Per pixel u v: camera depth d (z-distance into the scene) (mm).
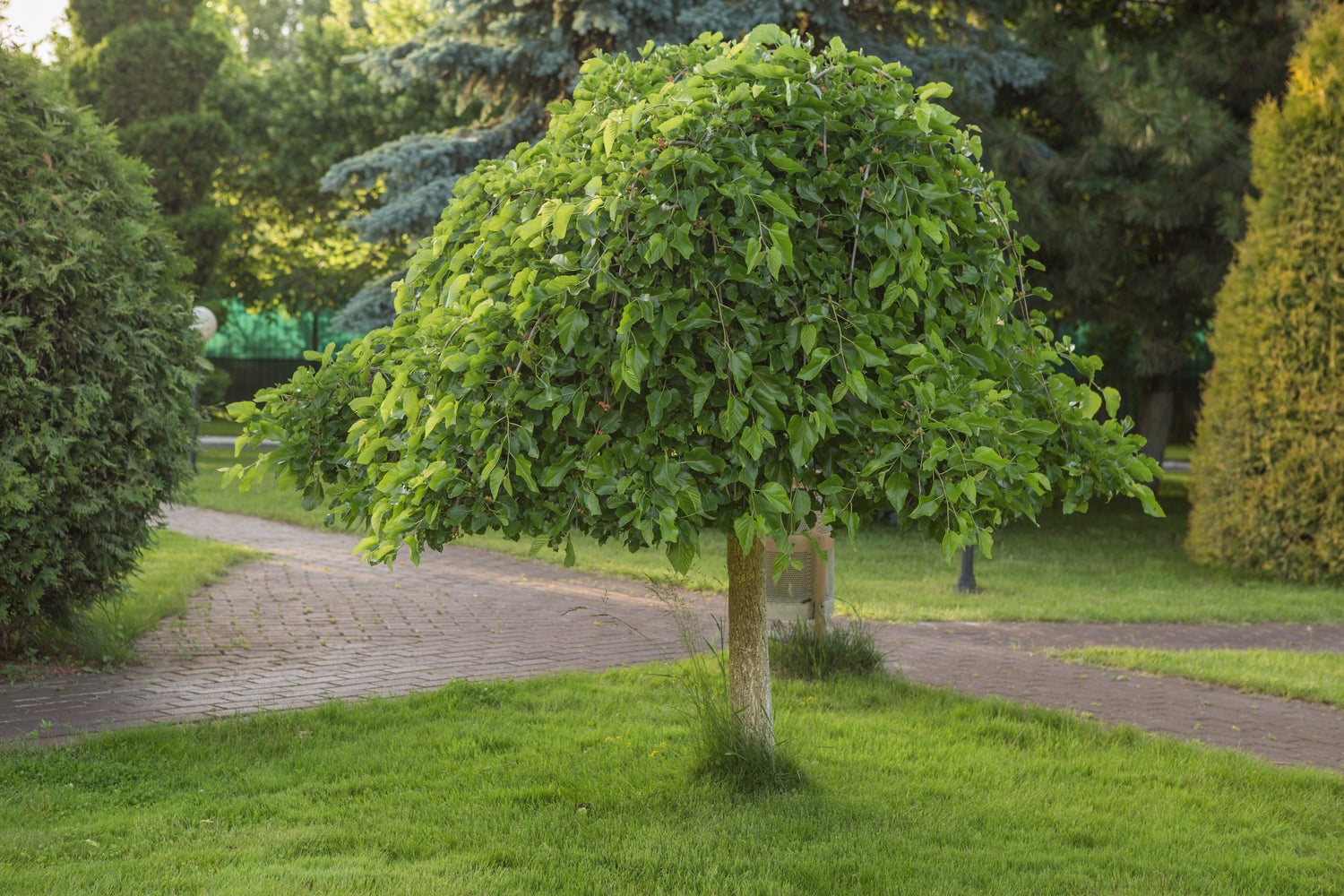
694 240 3385
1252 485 11383
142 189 7188
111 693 6098
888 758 5117
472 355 3318
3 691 6074
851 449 3434
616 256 3396
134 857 3811
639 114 3338
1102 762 5137
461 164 15914
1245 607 9695
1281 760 5363
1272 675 6949
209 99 25219
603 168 3436
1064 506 4078
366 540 3453
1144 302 15891
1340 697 6402
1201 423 12258
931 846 4086
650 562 11469
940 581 10906
